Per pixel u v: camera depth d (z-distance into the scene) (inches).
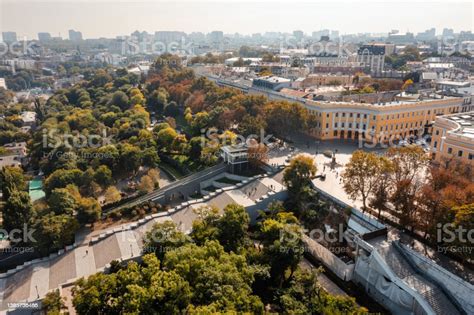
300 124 7155.5
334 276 4074.8
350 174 4485.7
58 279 4052.7
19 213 4872.0
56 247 4500.5
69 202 5108.3
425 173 5049.2
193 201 5344.5
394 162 4490.7
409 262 3722.9
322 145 7308.1
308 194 4864.7
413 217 4013.3
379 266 3673.7
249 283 3385.8
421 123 7819.9
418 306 3371.1
